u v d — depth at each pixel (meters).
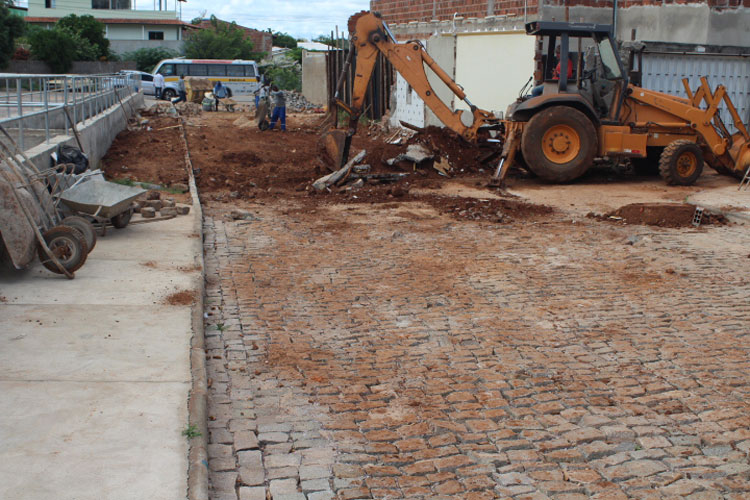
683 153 13.54
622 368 5.43
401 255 8.66
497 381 5.18
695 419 4.64
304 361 5.47
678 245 9.28
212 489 3.73
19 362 4.89
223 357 5.51
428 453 4.18
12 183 6.62
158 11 60.88
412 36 22.73
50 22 59.06
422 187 13.35
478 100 19.31
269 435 4.32
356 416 4.61
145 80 42.25
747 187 13.35
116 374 4.77
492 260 8.48
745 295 7.25
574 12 16.72
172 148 18.11
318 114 31.47
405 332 6.13
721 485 3.89
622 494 3.80
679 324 6.40
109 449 3.82
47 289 6.52
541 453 4.21
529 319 6.50
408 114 22.67
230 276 7.67
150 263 7.53
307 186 13.01
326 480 3.87
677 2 16.38
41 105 11.36
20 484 3.45
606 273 8.00
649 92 13.70
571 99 13.14
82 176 9.27
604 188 13.41
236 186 13.17
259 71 47.69
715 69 17.03
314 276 7.74
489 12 18.55
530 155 13.24
